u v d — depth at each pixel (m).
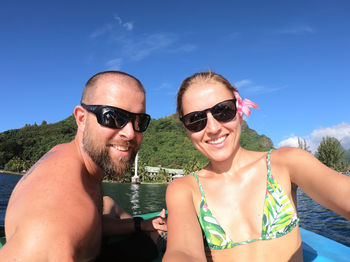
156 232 0.81
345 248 0.80
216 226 0.53
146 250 0.76
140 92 0.65
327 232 2.96
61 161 0.54
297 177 0.50
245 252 0.50
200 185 0.58
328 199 0.45
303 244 0.85
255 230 0.51
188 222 0.49
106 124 0.59
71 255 0.40
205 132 0.57
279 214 0.51
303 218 3.91
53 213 0.41
